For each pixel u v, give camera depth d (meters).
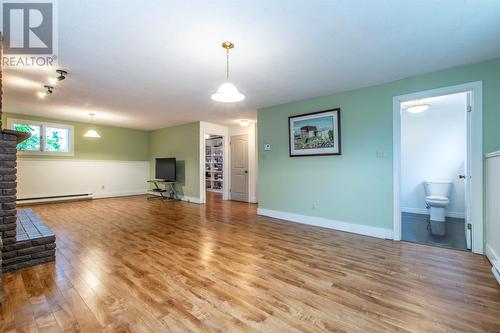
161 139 7.64
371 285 2.06
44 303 1.77
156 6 1.76
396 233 3.28
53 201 6.13
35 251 2.44
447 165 4.73
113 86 3.54
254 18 1.92
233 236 3.46
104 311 1.68
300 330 1.50
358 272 2.30
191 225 4.08
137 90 3.74
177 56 2.58
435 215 4.30
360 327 1.53
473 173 2.78
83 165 6.68
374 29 2.09
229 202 6.72
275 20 1.95
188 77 3.19
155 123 6.77
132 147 7.75
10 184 2.31
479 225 2.75
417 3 1.76
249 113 5.43
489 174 2.60
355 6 1.79
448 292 1.94
